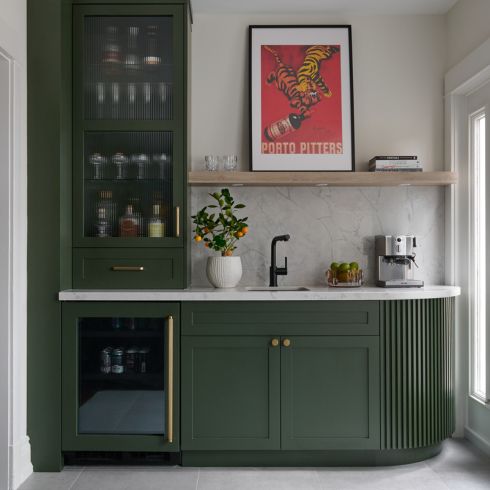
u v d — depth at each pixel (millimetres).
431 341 2867
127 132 3012
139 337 2799
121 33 3014
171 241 2979
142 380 2799
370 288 3086
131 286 2982
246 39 3393
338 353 2789
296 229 3369
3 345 2596
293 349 2785
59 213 2805
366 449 2791
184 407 2777
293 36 3363
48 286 2795
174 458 2846
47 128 2809
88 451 2869
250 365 2783
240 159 3367
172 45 3006
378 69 3416
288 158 3314
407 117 3414
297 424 2781
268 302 2779
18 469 2627
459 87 3178
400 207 3395
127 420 2799
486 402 3014
